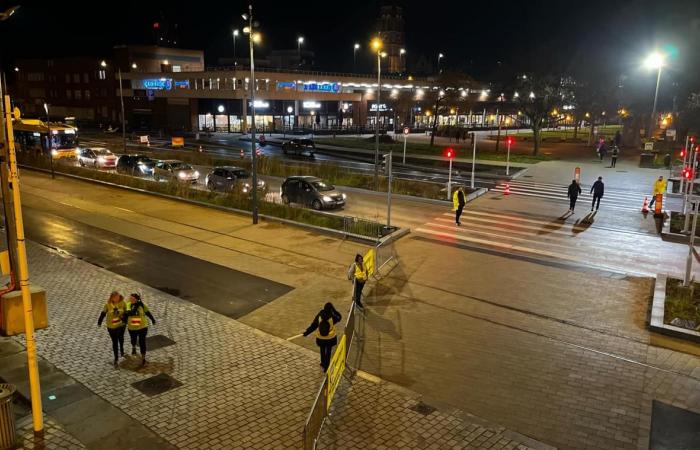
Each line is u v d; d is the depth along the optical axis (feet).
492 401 32.22
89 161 140.77
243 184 97.91
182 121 278.26
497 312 46.57
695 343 40.75
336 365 30.50
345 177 118.21
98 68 316.40
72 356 37.04
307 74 272.10
